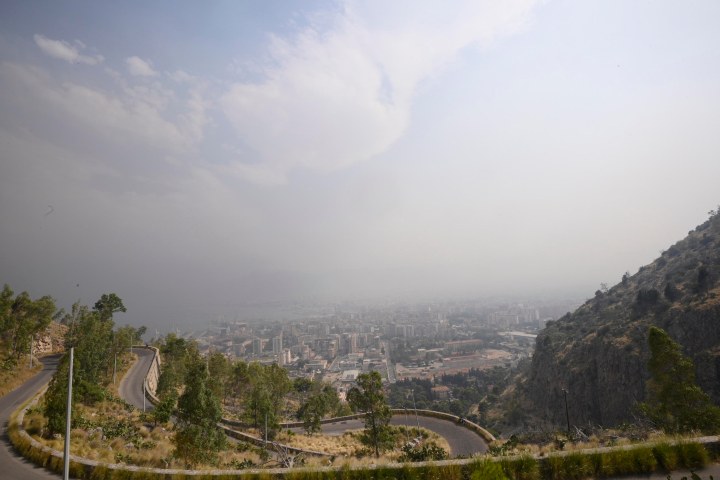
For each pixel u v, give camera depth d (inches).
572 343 3253.0
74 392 1370.6
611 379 2491.4
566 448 676.1
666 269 3501.5
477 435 1873.8
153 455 941.8
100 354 1990.7
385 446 1466.5
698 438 556.1
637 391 2274.9
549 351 3447.3
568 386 2866.6
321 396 2454.5
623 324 2721.5
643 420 1008.9
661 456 533.3
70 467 702.5
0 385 1683.1
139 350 3722.9
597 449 560.1
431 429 2018.9
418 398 4360.2
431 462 592.4
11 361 1987.0
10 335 2197.3
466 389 4626.0
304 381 3779.5
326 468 616.7
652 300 2704.2
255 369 2640.3
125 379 2495.1
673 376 807.7
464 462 581.0
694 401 781.9
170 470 658.2
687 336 2177.7
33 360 2185.0
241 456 1187.3
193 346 3117.6
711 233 3550.7
